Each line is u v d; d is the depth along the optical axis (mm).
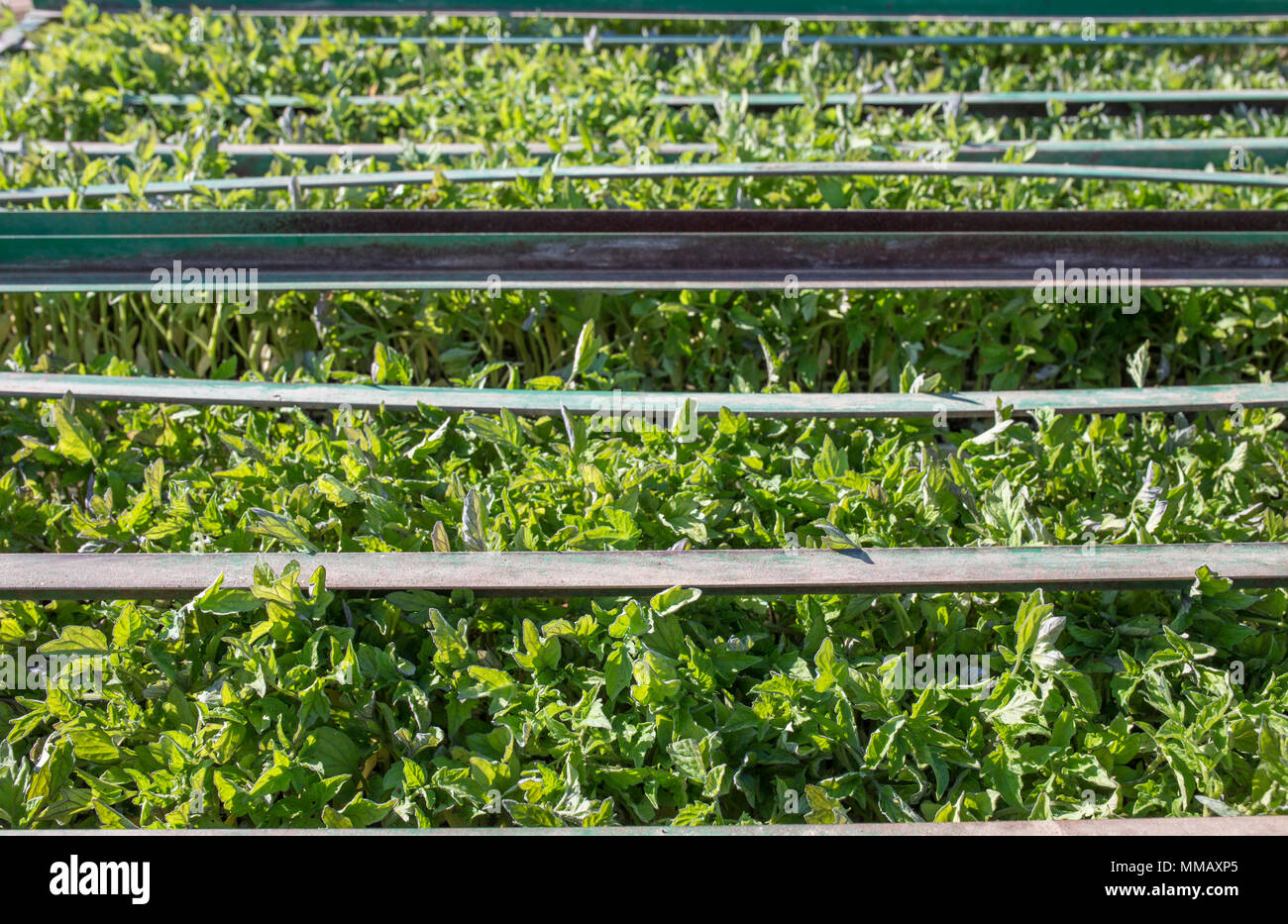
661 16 5773
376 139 4449
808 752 2100
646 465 2602
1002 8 5855
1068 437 2758
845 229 3244
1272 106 4883
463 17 5754
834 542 2391
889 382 3305
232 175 4090
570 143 3904
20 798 2037
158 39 5145
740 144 3732
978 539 2508
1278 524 2590
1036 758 2104
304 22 5047
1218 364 3371
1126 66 5637
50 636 2352
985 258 3199
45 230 3158
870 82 5047
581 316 3246
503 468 2664
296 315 3352
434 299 3227
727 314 3264
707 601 2357
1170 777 2125
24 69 4652
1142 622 2348
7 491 2590
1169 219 3248
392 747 2162
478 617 2305
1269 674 2320
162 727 2158
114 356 3092
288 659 2154
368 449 2617
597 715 2074
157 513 2576
